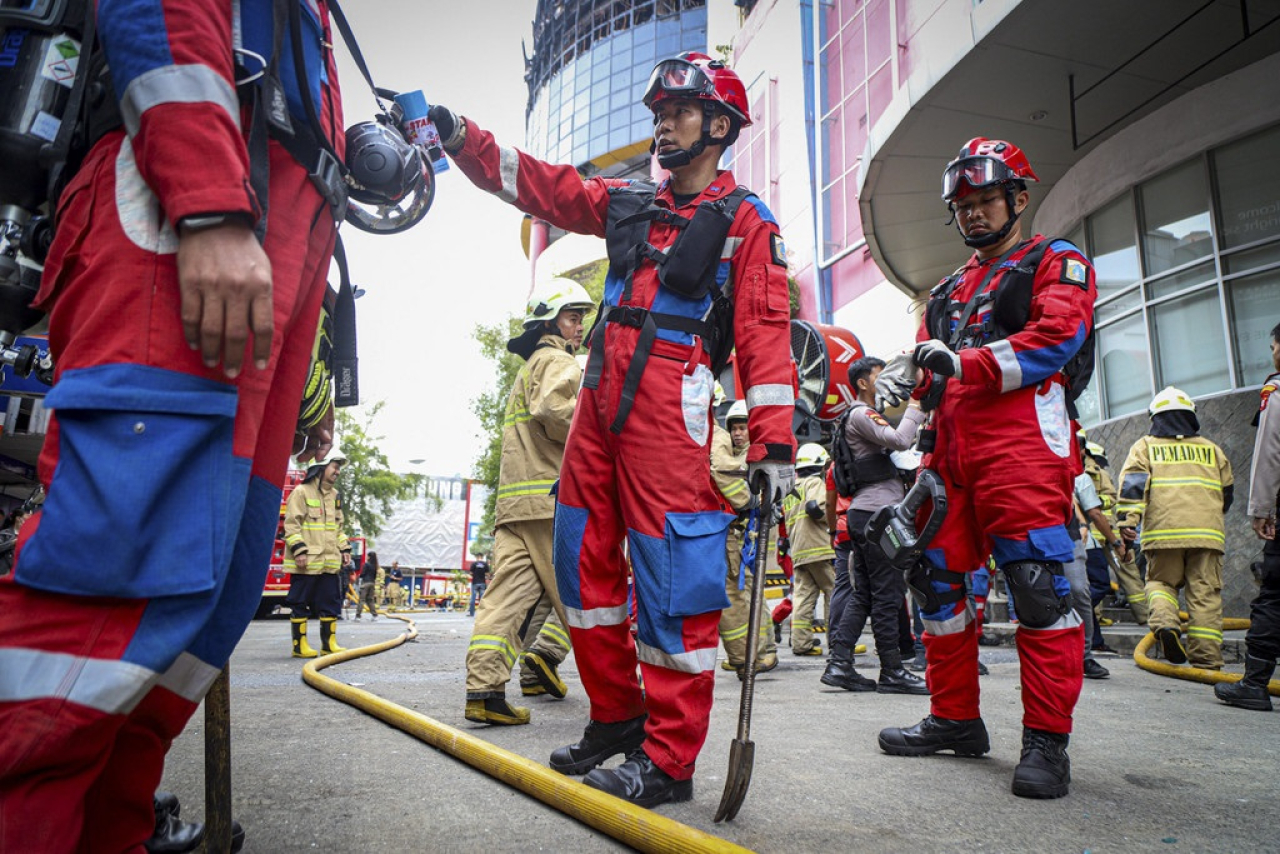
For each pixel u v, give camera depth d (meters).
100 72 1.27
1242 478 9.34
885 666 5.25
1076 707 4.45
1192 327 10.16
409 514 60.53
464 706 4.16
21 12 1.26
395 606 31.22
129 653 1.06
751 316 2.39
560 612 3.81
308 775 2.64
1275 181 9.42
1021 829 2.16
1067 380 2.90
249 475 1.23
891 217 13.32
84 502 1.05
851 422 5.38
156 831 1.70
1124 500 6.24
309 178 1.38
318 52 1.47
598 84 68.50
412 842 1.96
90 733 1.04
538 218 2.64
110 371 1.09
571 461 2.49
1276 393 4.54
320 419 1.74
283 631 12.66
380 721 3.74
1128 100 10.40
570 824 2.13
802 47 23.77
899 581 5.28
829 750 3.17
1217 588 6.03
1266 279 9.44
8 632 1.04
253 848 1.89
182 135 1.09
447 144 2.41
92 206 1.17
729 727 3.69
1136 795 2.53
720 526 2.35
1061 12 8.68
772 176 25.52
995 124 10.84
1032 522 2.71
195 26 1.13
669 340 2.36
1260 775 2.81
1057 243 2.97
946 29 9.74
